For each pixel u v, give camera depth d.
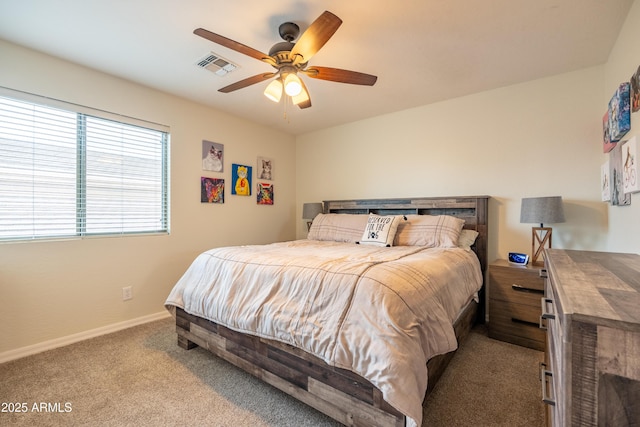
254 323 1.59
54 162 2.25
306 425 1.40
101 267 2.47
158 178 2.90
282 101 3.11
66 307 2.27
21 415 1.45
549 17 1.74
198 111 3.17
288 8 1.68
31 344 2.10
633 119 1.56
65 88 2.27
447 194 3.07
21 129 2.09
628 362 0.53
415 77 2.53
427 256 1.99
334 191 4.03
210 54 2.18
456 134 3.01
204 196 3.23
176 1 1.62
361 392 1.24
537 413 1.47
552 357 1.01
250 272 1.80
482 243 2.72
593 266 1.09
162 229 2.93
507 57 2.21
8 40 2.00
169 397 1.61
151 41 2.01
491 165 2.81
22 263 2.07
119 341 2.31
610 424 0.54
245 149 3.69
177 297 2.14
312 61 2.27
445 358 1.74
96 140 2.47
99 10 1.69
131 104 2.64
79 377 1.80
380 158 3.57
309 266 1.61
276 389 1.70
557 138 2.49
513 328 2.27
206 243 3.26
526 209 2.35
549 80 2.52
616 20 1.76
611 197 1.96
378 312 1.24
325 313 1.37
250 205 3.76
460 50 2.11
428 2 1.62
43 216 2.20
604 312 0.57
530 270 2.21
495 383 1.74
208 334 1.96
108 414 1.46
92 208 2.46
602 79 2.30
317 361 1.39
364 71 2.42
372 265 1.56
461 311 2.03
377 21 1.79
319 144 4.18
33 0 1.59
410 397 1.07
